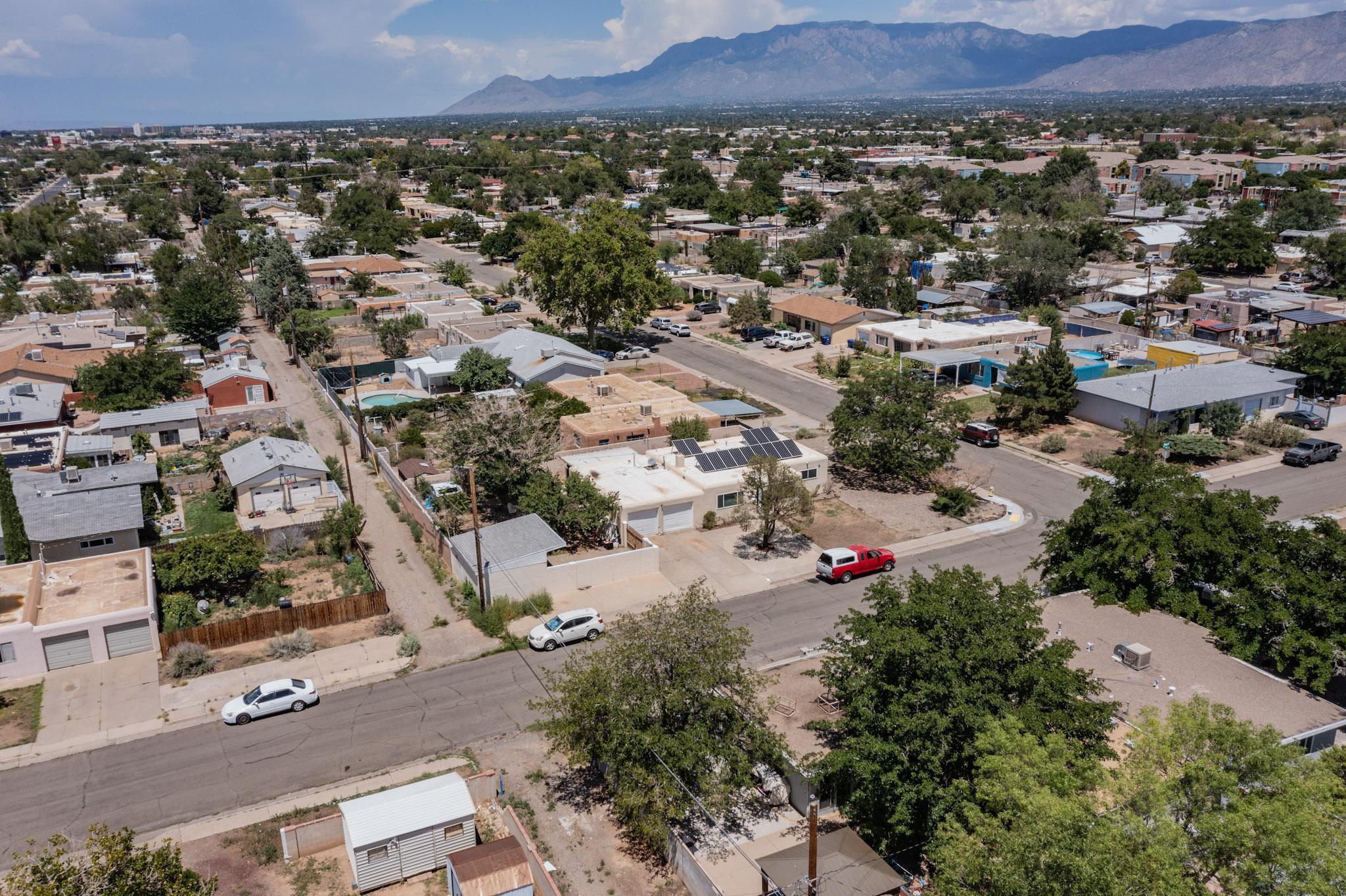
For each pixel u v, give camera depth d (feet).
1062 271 318.45
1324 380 221.87
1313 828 58.70
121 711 106.73
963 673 79.10
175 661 114.62
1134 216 474.49
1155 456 183.73
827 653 114.21
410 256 478.59
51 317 307.78
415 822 81.25
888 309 321.11
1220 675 93.81
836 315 287.28
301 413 228.63
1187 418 200.85
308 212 570.46
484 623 125.29
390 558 149.18
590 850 84.23
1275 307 286.46
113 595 124.57
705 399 230.48
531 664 117.19
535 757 98.12
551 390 217.36
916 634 79.77
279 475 165.37
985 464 189.47
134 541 146.51
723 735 83.97
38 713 106.01
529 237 389.60
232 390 229.66
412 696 110.22
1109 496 117.08
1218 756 65.21
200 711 106.93
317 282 383.86
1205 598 106.63
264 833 86.28
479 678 114.11
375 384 248.52
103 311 324.19
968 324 278.67
